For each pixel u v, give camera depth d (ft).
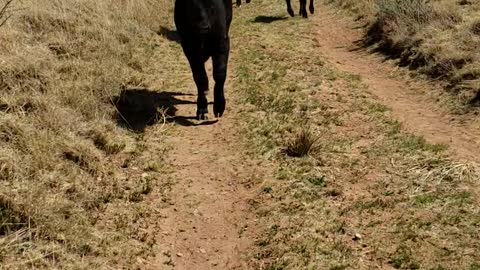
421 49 24.52
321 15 36.11
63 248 12.73
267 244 13.87
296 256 13.34
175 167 17.28
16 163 14.47
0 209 13.01
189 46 18.79
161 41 29.07
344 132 18.93
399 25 27.63
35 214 13.12
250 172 16.88
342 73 24.67
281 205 15.23
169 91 22.80
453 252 13.06
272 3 40.57
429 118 19.90
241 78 24.12
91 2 27.86
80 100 18.74
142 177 16.48
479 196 14.94
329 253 13.37
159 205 15.39
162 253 13.69
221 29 18.53
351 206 14.98
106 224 14.24
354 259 13.14
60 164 15.34
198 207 15.42
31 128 15.97
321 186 15.92
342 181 16.12
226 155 17.89
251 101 21.59
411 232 13.80
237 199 15.71
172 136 19.04
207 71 25.73
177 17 18.75
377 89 22.98
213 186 16.35
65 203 13.97
